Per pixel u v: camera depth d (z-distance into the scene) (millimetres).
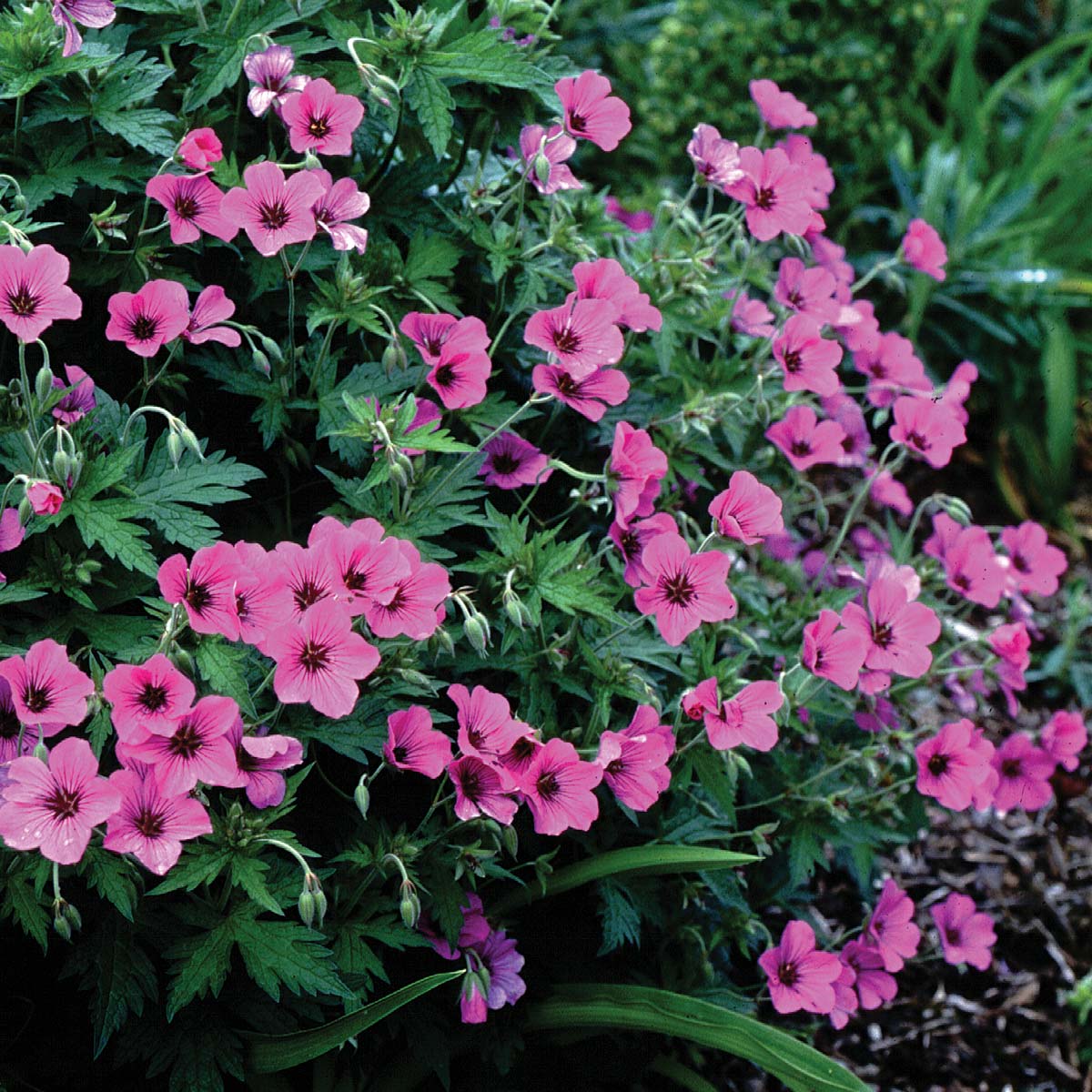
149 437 1232
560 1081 1284
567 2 2494
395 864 1165
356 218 1249
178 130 1222
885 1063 1453
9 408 1151
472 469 1201
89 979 1141
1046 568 1402
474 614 1148
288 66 1198
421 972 1231
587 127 1248
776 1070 1213
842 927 1502
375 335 1253
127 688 1089
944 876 1568
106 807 1077
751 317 1355
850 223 2145
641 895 1253
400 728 1142
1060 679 1739
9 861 1121
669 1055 1361
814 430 1335
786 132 2115
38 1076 1207
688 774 1232
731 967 1358
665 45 2143
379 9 1271
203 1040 1165
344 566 1126
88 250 1210
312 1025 1193
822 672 1236
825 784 1333
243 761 1117
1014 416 2084
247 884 1118
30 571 1152
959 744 1289
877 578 1305
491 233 1252
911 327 1982
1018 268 2061
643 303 1222
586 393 1206
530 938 1271
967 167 2156
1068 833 1611
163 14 1232
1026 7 2789
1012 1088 1451
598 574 1242
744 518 1198
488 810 1155
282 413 1208
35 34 1181
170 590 1102
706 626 1268
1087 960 1529
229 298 1242
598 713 1204
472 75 1210
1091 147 2254
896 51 2129
